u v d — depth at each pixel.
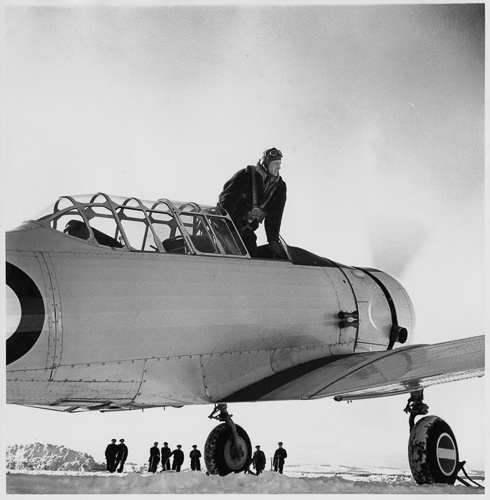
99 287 5.28
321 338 7.02
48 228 5.29
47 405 5.80
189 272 5.96
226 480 6.07
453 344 6.39
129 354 5.46
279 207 7.31
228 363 6.22
